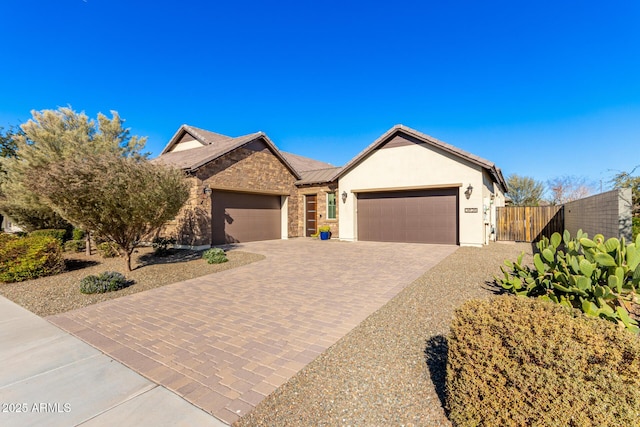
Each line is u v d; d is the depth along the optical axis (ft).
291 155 84.58
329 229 57.93
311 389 9.99
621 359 6.56
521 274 19.30
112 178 24.58
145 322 16.48
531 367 6.79
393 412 8.77
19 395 9.95
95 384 10.55
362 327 14.97
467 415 7.46
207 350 12.99
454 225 46.91
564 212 48.67
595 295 13.17
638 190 28.58
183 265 31.86
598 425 6.07
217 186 47.03
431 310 16.96
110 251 37.45
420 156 48.39
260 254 38.65
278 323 15.88
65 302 20.30
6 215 45.39
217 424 8.45
